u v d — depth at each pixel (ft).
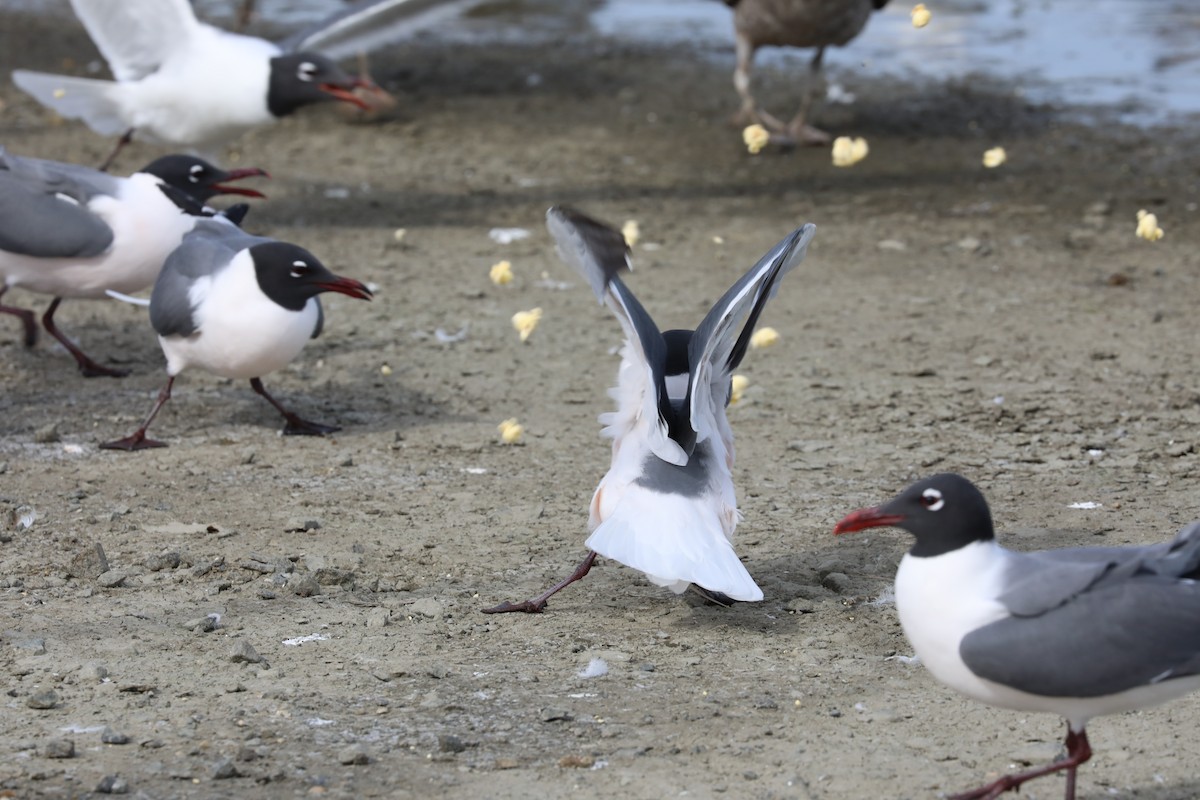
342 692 27.37
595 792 23.71
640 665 28.68
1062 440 41.70
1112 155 77.87
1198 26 106.83
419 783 23.97
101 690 27.32
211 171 47.62
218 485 38.78
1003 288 57.26
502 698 27.14
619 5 118.83
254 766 24.38
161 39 60.64
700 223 67.62
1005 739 25.70
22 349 50.42
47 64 97.35
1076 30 106.73
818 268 60.54
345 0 116.98
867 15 78.95
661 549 27.30
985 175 75.36
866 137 83.05
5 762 24.43
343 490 38.52
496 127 85.25
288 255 39.75
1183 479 38.70
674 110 89.15
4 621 30.42
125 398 45.98
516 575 33.37
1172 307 54.39
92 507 37.04
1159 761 24.88
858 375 47.75
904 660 29.01
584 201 71.26
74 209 44.70
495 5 118.52
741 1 80.28
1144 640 21.35
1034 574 22.00
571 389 47.06
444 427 43.62
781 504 37.55
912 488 22.49
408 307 55.31
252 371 41.24
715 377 29.53
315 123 85.61
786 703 27.07
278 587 32.45
